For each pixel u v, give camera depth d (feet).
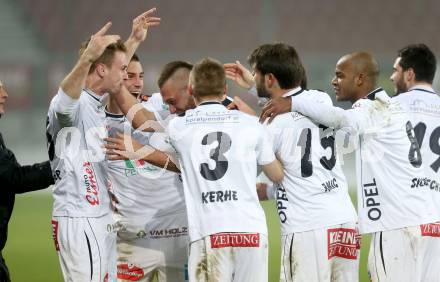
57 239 59.11
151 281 70.95
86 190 58.85
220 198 56.39
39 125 308.40
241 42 340.80
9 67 325.21
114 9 340.80
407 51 67.77
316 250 59.67
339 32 339.98
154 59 324.19
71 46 336.08
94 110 59.62
